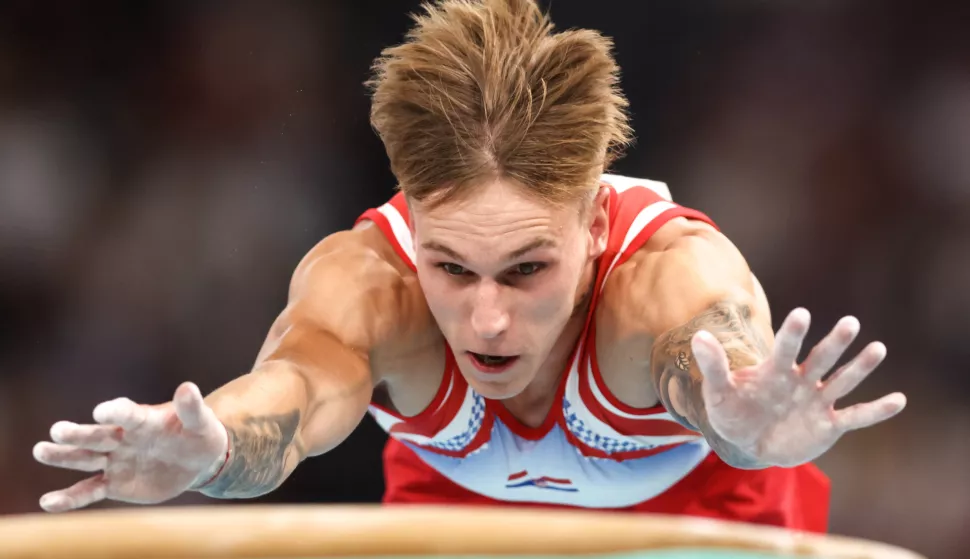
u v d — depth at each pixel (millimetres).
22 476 14141
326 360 5988
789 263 16250
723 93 16188
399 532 2756
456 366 6797
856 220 16109
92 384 14930
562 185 5453
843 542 2951
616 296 6367
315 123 15570
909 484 14805
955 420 15414
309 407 5672
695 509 8156
